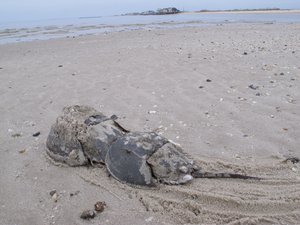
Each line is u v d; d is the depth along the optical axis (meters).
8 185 0.63
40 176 0.65
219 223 0.49
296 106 0.86
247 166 0.62
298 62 1.30
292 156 0.65
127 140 0.60
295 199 0.52
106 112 0.93
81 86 1.19
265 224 0.48
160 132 0.79
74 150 0.65
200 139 0.74
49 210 0.55
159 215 0.52
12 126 0.90
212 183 0.57
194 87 1.07
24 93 1.17
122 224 0.51
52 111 0.98
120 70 1.37
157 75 1.24
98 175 0.62
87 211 0.52
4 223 0.53
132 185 0.58
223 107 0.89
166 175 0.57
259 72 1.18
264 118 0.81
